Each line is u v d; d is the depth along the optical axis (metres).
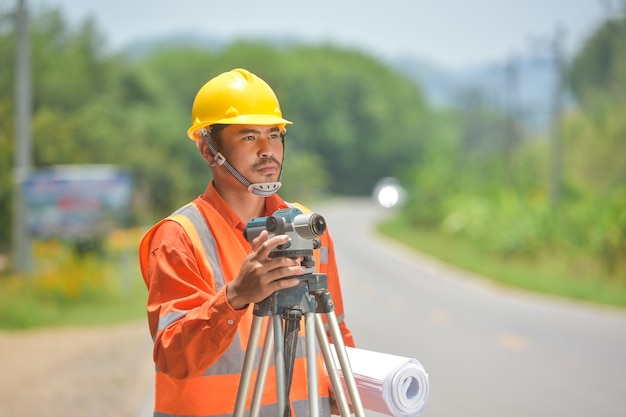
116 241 21.42
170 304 2.63
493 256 32.00
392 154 166.00
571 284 22.45
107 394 8.70
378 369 2.84
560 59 33.62
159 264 2.73
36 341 12.77
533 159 54.50
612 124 49.56
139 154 53.91
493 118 82.50
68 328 14.47
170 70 122.44
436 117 185.50
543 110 68.12
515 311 17.72
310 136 156.88
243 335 2.81
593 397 9.20
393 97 174.50
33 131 34.69
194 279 2.71
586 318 16.55
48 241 20.78
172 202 54.81
